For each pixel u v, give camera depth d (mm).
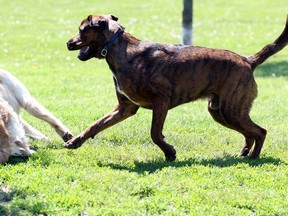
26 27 35156
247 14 41438
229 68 11859
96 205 9586
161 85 11539
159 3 44625
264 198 9961
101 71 25141
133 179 10602
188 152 12680
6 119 11680
